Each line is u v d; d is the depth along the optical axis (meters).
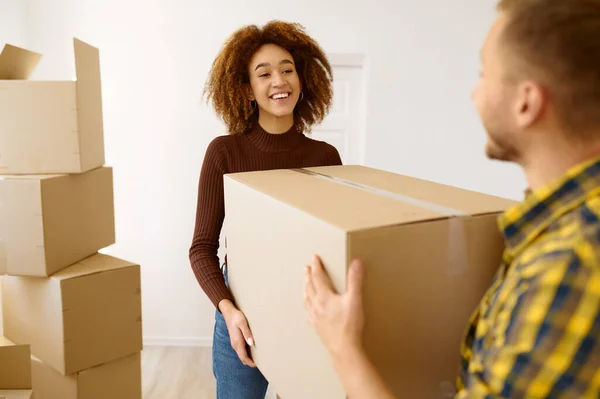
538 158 0.59
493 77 0.60
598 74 0.53
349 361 0.64
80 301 1.63
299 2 2.90
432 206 0.76
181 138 2.97
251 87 1.48
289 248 0.81
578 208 0.54
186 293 3.09
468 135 3.01
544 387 0.50
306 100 1.62
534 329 0.50
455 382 0.73
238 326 1.09
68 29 2.88
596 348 0.48
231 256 1.14
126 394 1.84
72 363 1.64
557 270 0.50
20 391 1.49
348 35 2.93
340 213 0.73
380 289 0.66
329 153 1.51
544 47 0.54
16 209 1.53
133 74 2.92
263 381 1.39
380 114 2.99
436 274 0.69
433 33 2.93
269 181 1.03
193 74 2.92
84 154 1.63
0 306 1.97
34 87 1.55
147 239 3.05
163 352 3.01
